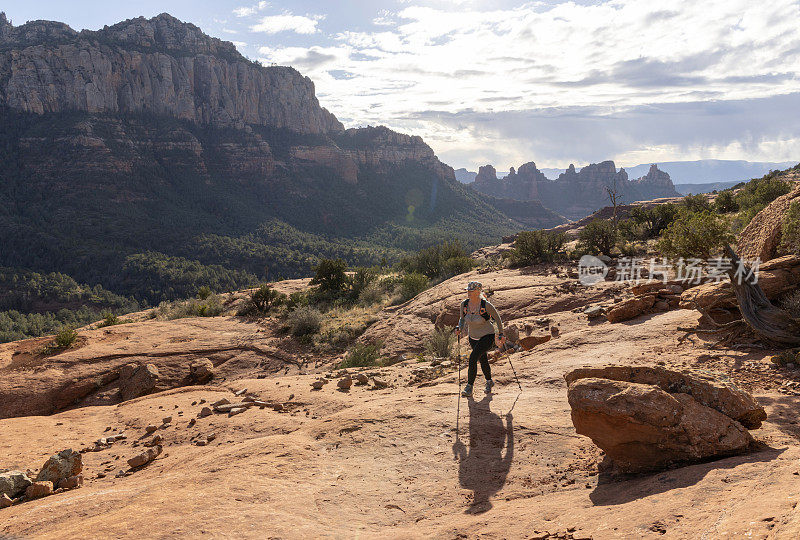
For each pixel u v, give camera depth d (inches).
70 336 793.6
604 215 2711.6
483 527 123.5
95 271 5344.5
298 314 893.8
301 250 7746.1
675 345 295.7
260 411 297.7
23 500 198.7
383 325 776.3
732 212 1176.2
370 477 174.2
